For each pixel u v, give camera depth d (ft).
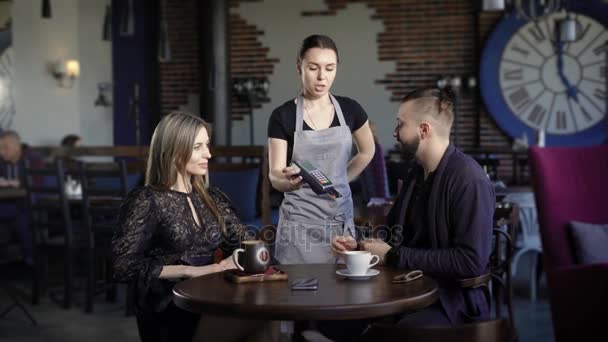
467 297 8.48
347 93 30.71
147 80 32.27
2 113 28.37
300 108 10.49
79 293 19.01
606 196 10.85
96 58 32.53
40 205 17.58
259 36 31.12
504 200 15.31
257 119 31.22
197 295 6.95
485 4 20.17
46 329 15.39
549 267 10.78
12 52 28.91
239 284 7.48
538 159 10.99
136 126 32.22
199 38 30.63
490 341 6.02
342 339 9.51
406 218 9.05
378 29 30.45
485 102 29.27
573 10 28.76
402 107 8.77
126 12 24.67
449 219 8.42
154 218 8.75
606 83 28.68
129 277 8.46
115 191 16.69
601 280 9.61
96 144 32.68
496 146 29.78
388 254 8.44
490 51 29.17
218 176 19.93
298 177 9.20
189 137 8.89
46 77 30.86
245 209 19.74
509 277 12.89
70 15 32.17
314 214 10.43
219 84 28.96
